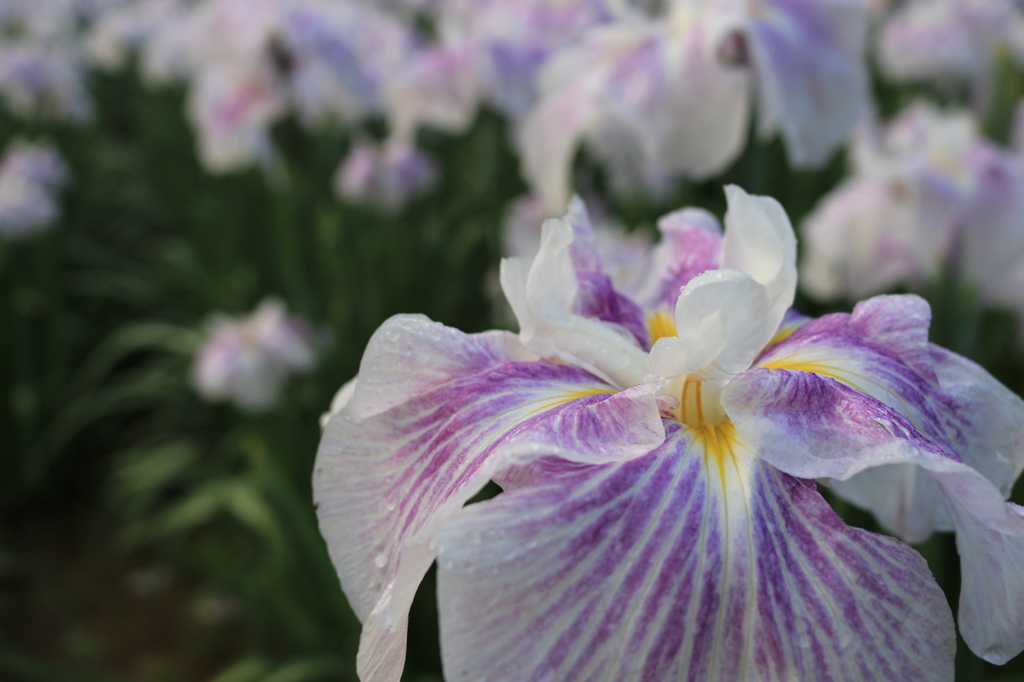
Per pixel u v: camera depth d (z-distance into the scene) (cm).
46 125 144
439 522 24
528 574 24
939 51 95
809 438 25
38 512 112
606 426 26
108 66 182
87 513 113
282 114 91
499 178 84
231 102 93
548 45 84
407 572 24
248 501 79
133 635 94
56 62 145
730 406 26
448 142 120
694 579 24
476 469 25
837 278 63
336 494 28
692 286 26
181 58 149
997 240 55
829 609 24
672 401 27
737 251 29
